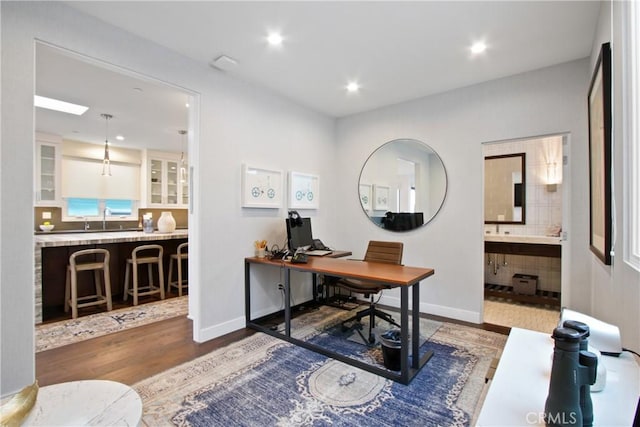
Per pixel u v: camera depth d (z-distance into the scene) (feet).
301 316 12.29
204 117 9.87
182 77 9.28
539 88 10.19
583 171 9.45
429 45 8.77
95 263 13.12
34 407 4.09
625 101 4.89
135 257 13.67
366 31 8.09
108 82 10.61
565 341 2.73
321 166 14.65
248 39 8.50
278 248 12.32
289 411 6.29
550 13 7.29
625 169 4.90
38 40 6.64
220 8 7.19
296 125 13.30
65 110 13.23
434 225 12.40
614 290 5.83
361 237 14.61
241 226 10.99
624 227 4.98
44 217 18.24
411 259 13.00
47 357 8.66
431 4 7.00
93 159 19.92
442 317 12.00
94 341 9.72
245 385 7.22
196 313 9.74
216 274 10.15
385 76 10.77
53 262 13.29
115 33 7.88
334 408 6.39
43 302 12.94
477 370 7.88
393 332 8.45
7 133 6.22
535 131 10.25
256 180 11.37
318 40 8.54
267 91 11.98
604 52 5.85
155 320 11.63
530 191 15.06
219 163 10.29
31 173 6.50
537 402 3.10
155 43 8.66
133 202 21.95
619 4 5.15
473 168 11.50
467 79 11.01
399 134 13.39
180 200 23.41
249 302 11.08
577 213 9.52
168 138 18.58
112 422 3.89
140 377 7.59
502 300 14.37
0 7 6.14
